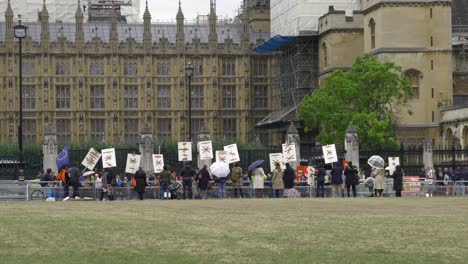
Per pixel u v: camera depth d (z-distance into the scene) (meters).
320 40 146.00
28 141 158.75
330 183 79.56
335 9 150.62
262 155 104.81
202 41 168.00
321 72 144.75
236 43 162.88
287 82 153.75
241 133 162.50
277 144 155.88
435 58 128.75
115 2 185.62
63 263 35.03
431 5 128.62
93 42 160.50
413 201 63.50
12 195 72.44
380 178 73.81
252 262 35.19
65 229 44.19
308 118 116.44
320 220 48.22
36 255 36.81
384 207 57.28
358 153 91.69
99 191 75.12
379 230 43.81
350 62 141.25
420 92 128.50
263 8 172.62
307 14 150.50
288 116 143.38
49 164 90.81
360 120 109.94
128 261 35.44
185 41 168.25
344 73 122.94
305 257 36.19
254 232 43.09
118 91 160.38
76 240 40.72
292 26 153.38
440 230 43.78
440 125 127.94
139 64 161.00
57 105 159.75
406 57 128.75
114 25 161.38
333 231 43.44
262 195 75.44
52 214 51.72
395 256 36.44
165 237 41.47
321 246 38.84
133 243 39.78
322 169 75.19
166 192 73.62
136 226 45.44
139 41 167.12
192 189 79.12
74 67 159.88
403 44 128.62
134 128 161.00
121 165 107.69
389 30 128.75
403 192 77.19
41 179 81.81
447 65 128.62
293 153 79.94
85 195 75.12
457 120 123.06
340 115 113.62
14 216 50.31
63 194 73.06
